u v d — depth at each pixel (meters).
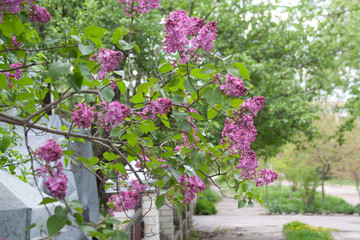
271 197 30.08
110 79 2.48
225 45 11.58
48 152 1.68
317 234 14.38
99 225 2.02
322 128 25.27
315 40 12.59
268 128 12.27
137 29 8.59
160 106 2.27
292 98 12.12
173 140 2.88
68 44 2.17
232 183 2.69
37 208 2.31
